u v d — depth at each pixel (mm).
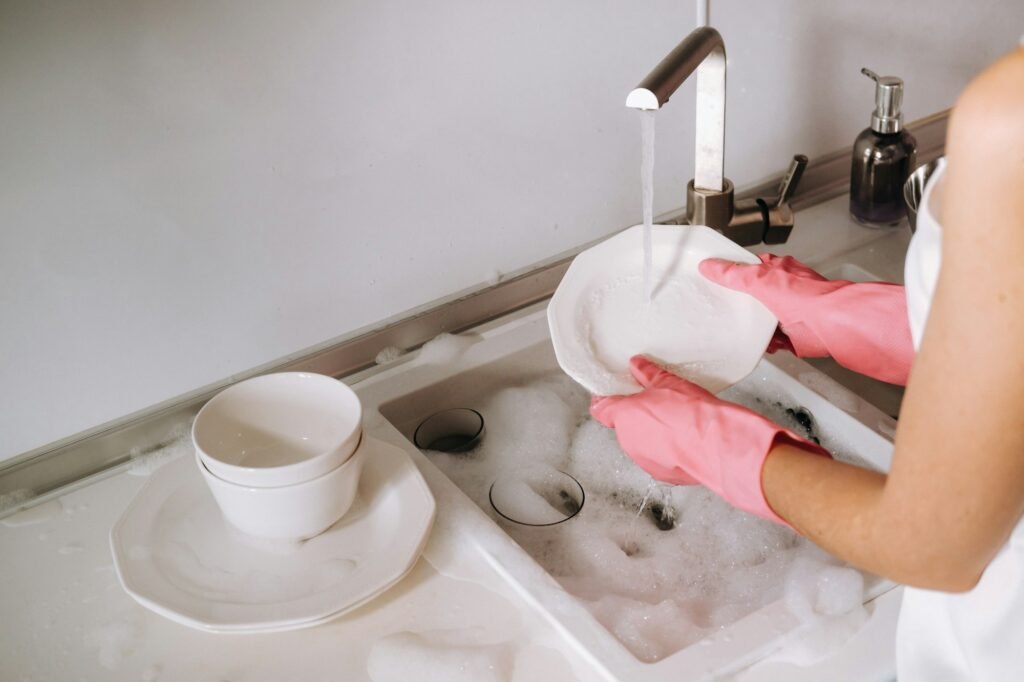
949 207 480
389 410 1118
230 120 979
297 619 794
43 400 1001
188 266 1020
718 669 754
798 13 1291
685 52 923
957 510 513
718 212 1173
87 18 877
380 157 1079
